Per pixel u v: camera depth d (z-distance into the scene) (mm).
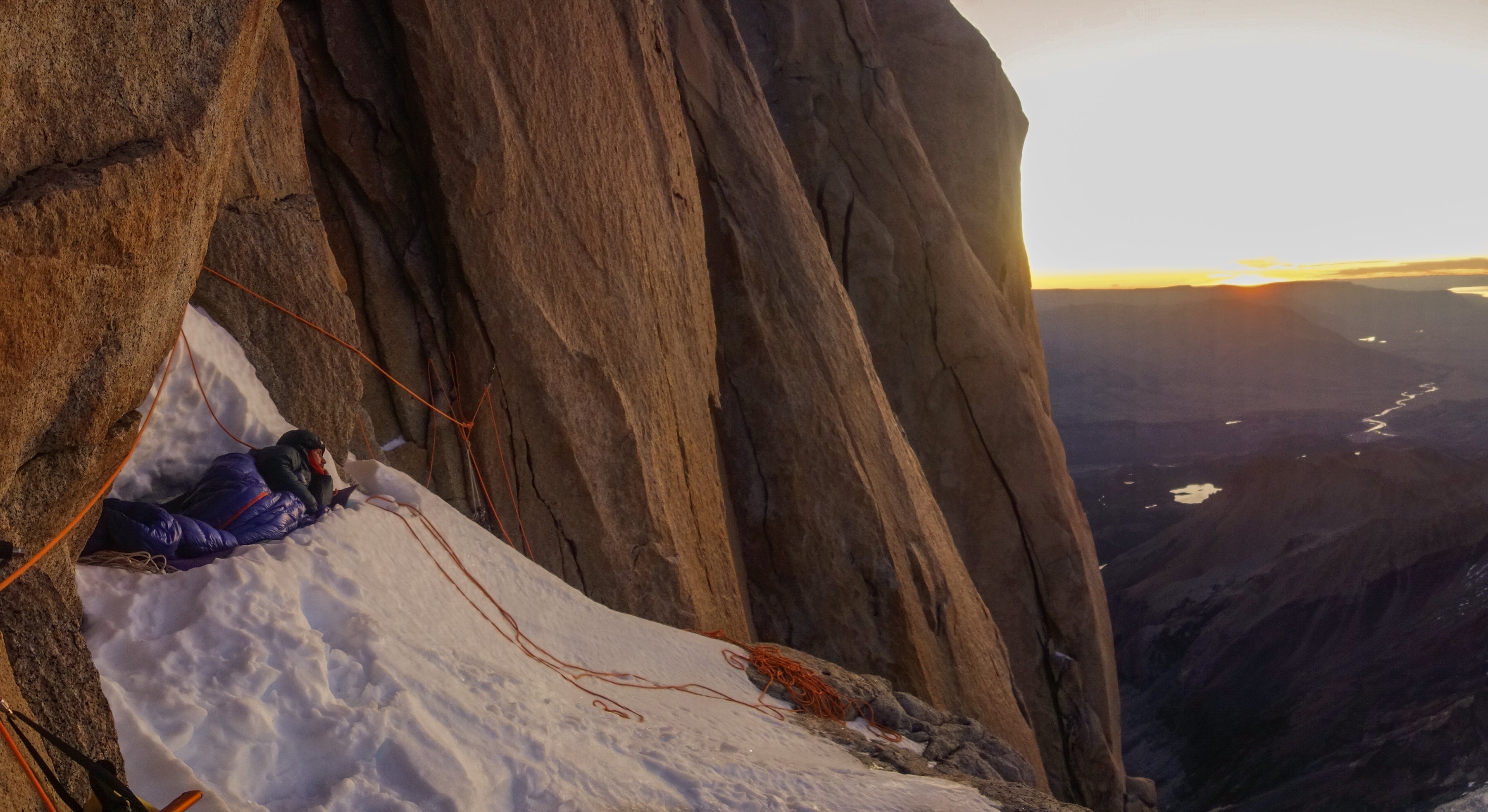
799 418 13477
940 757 6918
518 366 8828
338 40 8250
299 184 7023
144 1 2922
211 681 3549
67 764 2646
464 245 8516
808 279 14320
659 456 10219
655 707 5699
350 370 6840
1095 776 20609
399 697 3918
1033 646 20812
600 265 9828
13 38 2486
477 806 3701
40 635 2689
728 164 14133
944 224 20891
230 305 6215
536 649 5824
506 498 8797
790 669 7500
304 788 3488
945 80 24141
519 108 9008
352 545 5109
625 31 11258
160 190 2934
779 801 4586
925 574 14266
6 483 2660
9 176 2535
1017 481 20859
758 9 20781
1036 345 25453
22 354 2525
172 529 4297
